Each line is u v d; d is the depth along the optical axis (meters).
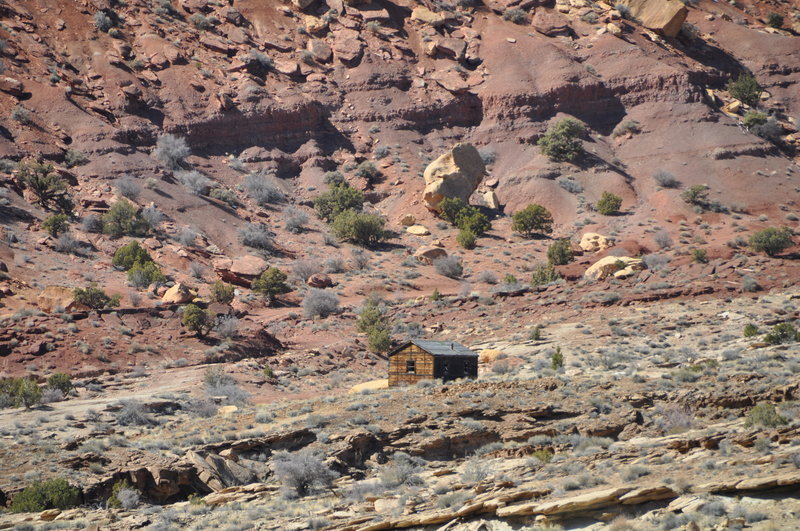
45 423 112.25
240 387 146.12
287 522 79.62
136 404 121.50
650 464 87.50
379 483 94.69
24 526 80.00
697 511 68.31
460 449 106.19
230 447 101.62
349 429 106.69
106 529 80.44
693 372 126.19
